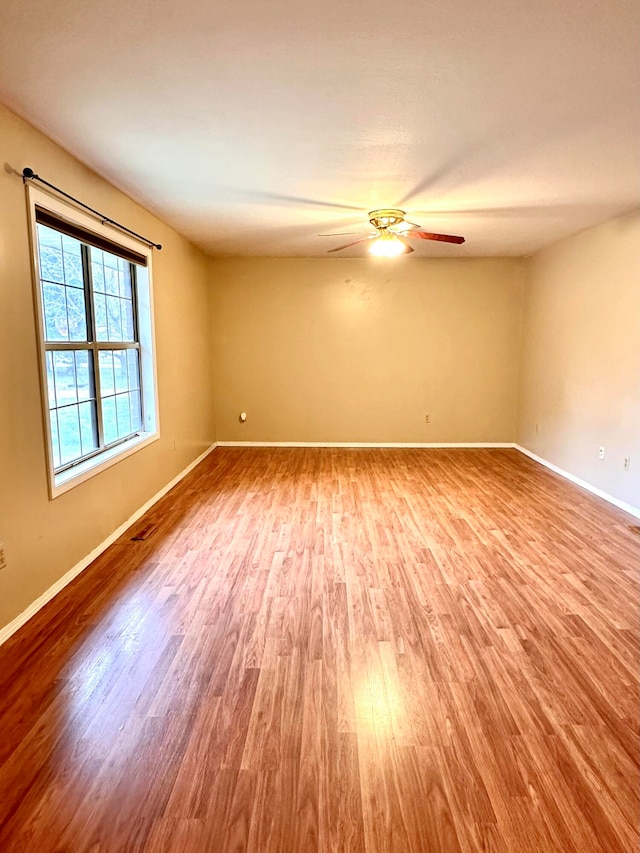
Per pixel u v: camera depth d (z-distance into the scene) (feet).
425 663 7.22
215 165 10.28
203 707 6.37
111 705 6.40
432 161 10.12
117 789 5.19
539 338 19.57
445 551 11.09
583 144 9.27
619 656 7.36
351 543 11.55
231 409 21.90
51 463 8.98
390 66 6.71
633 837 4.69
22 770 5.41
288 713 6.26
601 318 15.06
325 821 4.85
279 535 12.03
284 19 5.74
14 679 6.87
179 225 15.44
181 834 4.73
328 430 22.07
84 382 11.05
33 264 8.48
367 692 6.63
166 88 7.25
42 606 8.73
